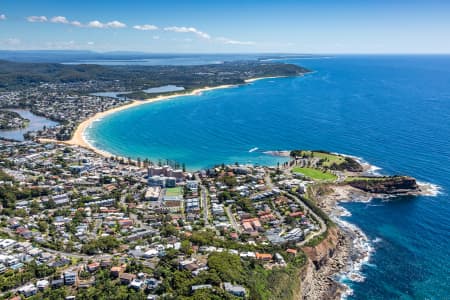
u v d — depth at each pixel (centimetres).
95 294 15812
